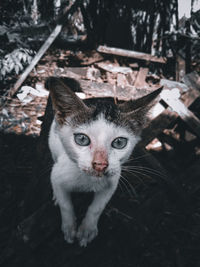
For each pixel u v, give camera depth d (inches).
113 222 11.5
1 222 11.7
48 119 12.5
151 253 10.8
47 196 11.4
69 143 8.7
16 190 13.0
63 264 10.2
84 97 17.0
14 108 17.2
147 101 8.9
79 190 10.3
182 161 15.2
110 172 8.6
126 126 8.8
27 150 14.8
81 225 10.3
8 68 18.1
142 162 13.6
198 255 10.9
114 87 16.8
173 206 12.6
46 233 10.3
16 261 10.0
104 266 10.3
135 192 12.9
